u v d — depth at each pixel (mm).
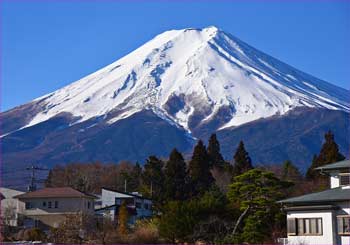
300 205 42094
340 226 40375
